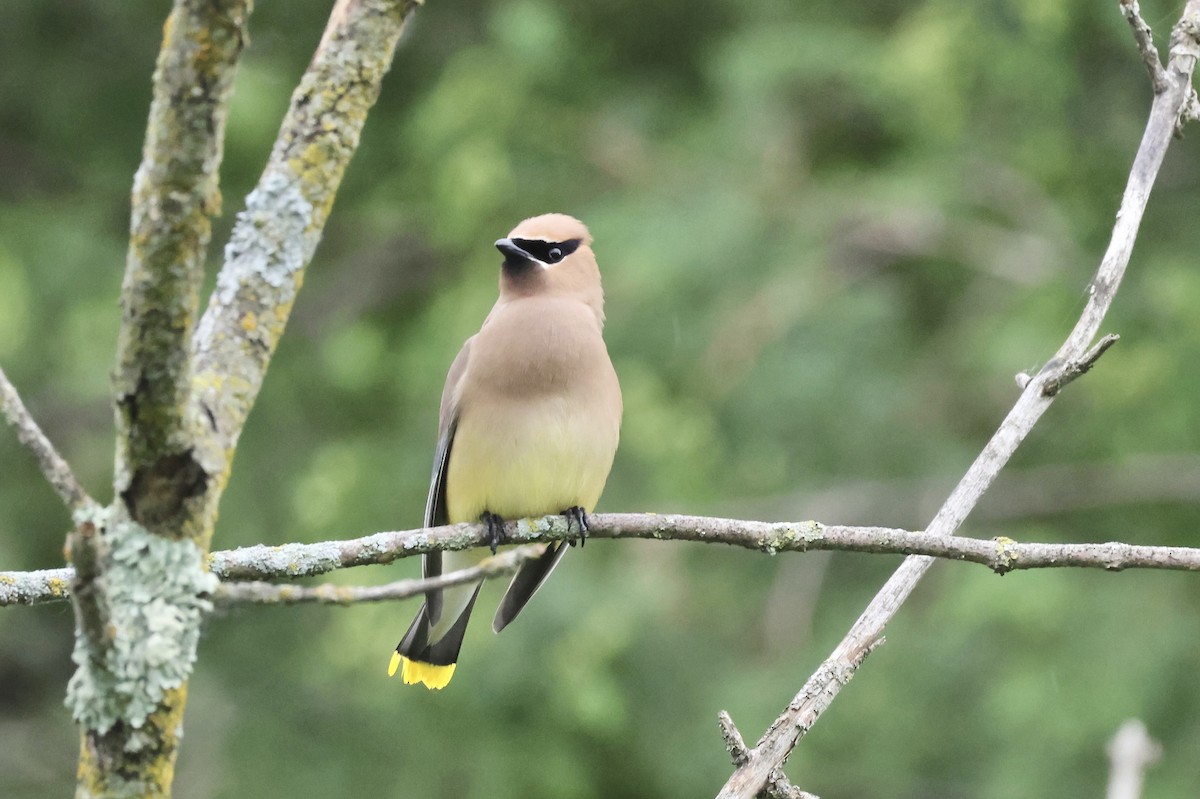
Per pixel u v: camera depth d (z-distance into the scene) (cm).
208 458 409
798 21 1572
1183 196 1546
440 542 619
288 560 596
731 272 1485
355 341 1537
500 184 1470
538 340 770
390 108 1619
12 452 1552
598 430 780
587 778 1394
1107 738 1327
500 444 766
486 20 1612
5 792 1548
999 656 1404
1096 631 1384
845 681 574
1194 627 1379
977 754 1388
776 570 1484
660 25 1623
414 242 1684
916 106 1473
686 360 1461
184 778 1483
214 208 374
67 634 1648
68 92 1605
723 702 1395
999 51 1451
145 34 1609
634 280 1457
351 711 1452
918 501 1481
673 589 1416
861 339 1477
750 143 1545
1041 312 1477
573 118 1563
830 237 1543
